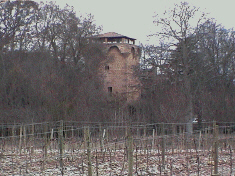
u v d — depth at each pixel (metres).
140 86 69.25
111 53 92.44
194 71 67.94
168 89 67.06
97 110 69.75
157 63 67.44
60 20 79.75
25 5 77.25
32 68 72.75
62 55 78.69
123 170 25.19
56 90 70.94
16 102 70.31
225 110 71.56
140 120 61.78
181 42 66.69
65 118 67.50
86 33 79.88
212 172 24.88
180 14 66.12
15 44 75.31
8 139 42.00
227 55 72.75
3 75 70.75
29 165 26.97
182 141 36.22
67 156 27.84
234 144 37.31
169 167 26.25
